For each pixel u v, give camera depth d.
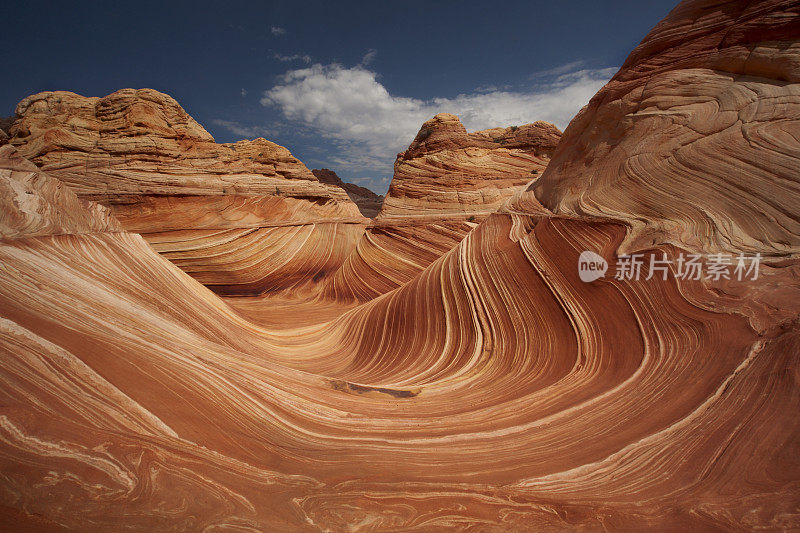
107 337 4.38
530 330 7.06
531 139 22.56
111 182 20.98
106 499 2.55
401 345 9.51
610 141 8.42
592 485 3.19
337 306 18.09
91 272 6.54
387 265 20.05
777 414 3.15
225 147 26.19
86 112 22.36
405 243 20.19
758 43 6.59
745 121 6.17
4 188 7.13
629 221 6.59
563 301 6.80
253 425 4.13
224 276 21.75
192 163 23.53
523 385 5.96
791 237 4.91
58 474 2.58
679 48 7.72
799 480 2.60
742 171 5.78
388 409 5.53
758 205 5.38
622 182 7.30
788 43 6.25
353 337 11.24
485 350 7.46
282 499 3.00
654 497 2.89
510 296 7.80
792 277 4.45
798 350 3.47
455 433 4.48
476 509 2.96
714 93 6.85
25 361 3.31
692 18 7.68
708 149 6.34
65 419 3.02
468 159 22.06
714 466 3.01
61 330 3.98
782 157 5.50
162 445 3.20
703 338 4.51
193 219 22.05
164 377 4.16
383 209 22.58
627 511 2.79
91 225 9.37
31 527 2.26
